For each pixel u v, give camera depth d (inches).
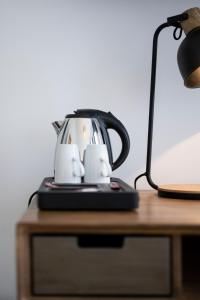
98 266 24.8
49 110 44.8
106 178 33.9
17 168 44.6
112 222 24.3
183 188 37.8
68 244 24.7
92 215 26.6
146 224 24.1
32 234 24.5
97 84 45.1
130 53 45.2
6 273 44.3
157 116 45.4
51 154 44.8
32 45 44.7
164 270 24.6
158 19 45.3
